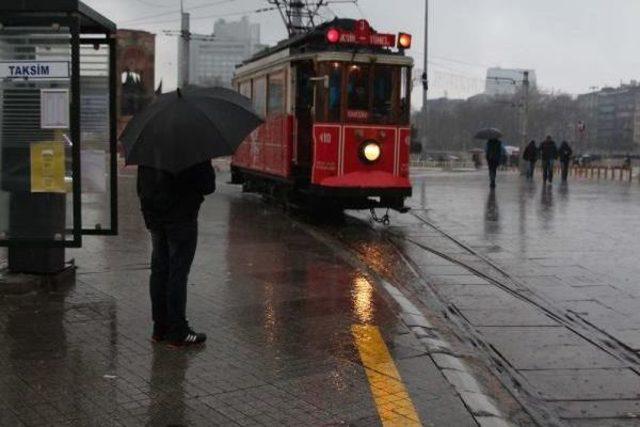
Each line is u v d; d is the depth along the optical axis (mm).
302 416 4684
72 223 7633
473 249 12016
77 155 7285
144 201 5910
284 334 6434
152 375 5328
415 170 44781
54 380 5184
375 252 11648
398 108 14031
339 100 13742
